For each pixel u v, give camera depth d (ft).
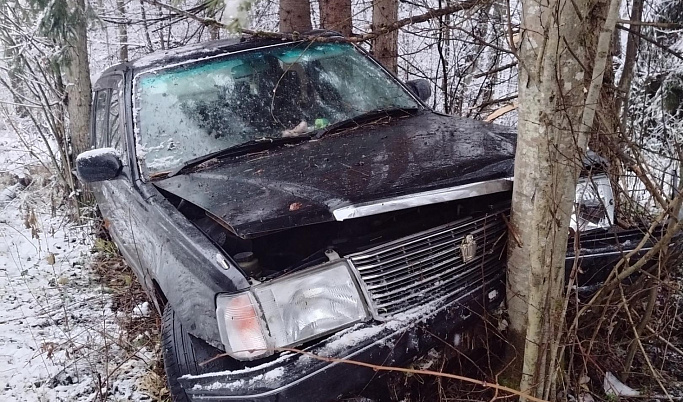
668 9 18.29
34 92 22.02
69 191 22.50
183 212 9.66
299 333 7.23
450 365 8.39
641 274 8.65
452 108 21.81
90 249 18.90
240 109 11.53
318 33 13.29
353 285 7.55
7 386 11.36
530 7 7.35
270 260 8.32
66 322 13.16
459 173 8.36
